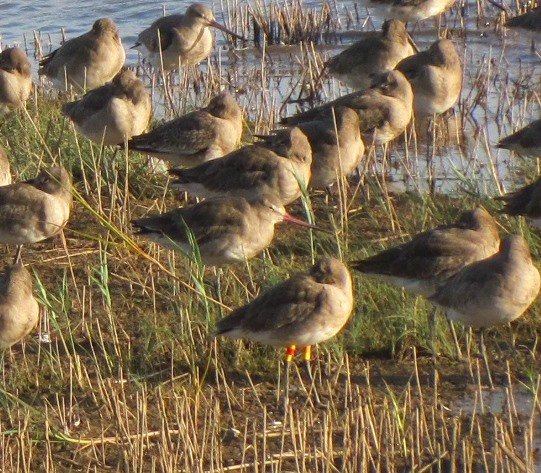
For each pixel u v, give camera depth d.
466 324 13.23
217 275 14.88
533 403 11.95
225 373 13.51
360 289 14.64
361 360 13.75
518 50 27.14
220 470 11.31
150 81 25.58
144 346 13.82
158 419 12.36
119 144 19.03
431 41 28.47
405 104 19.27
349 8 31.55
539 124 18.31
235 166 16.66
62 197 15.92
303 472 11.07
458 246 13.90
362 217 17.72
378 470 11.04
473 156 20.23
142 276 15.79
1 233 15.57
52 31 30.89
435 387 12.52
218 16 30.88
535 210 15.70
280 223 17.31
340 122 17.72
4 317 13.09
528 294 12.91
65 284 14.74
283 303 12.80
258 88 24.95
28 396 13.02
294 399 12.92
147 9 31.94
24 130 19.92
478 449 11.75
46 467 11.27
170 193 18.67
